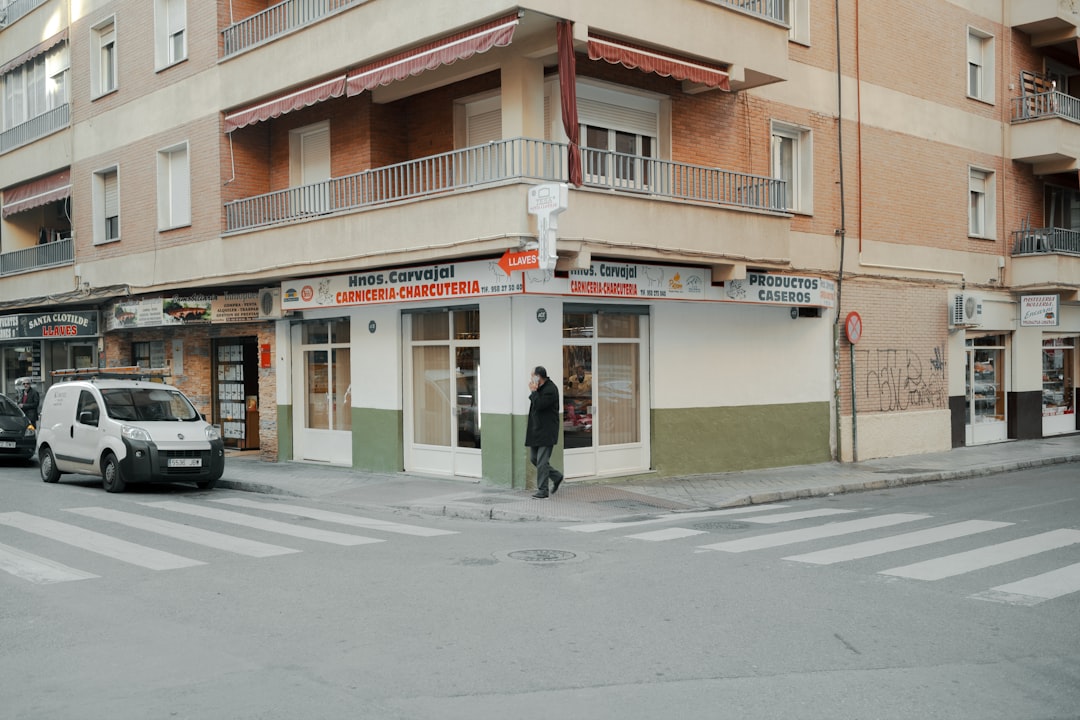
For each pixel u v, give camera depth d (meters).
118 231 20.67
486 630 6.36
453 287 14.05
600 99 14.47
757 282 16.19
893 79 19.34
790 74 17.28
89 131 21.22
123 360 22.23
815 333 17.75
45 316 23.33
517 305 13.72
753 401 16.78
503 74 13.58
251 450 20.06
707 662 5.65
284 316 17.61
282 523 11.30
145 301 19.69
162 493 14.70
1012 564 8.45
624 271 14.16
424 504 12.54
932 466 17.34
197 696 5.11
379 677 5.41
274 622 6.62
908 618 6.62
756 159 16.62
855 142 18.48
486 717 4.77
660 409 15.55
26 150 23.59
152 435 14.44
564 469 14.47
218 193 17.44
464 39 12.71
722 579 7.87
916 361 19.62
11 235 25.11
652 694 5.10
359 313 16.55
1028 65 22.94
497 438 14.12
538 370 12.99
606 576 8.02
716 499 13.08
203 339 20.62
